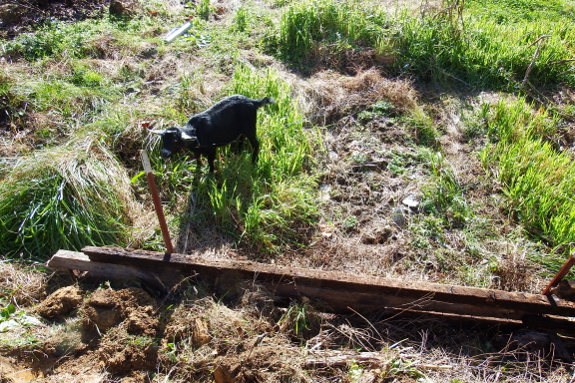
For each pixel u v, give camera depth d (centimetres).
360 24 750
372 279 360
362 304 371
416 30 725
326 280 358
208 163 498
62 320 355
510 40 754
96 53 679
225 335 333
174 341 335
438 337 368
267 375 307
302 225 463
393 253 440
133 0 817
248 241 438
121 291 356
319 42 724
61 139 523
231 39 736
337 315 375
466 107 638
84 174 446
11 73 598
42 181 434
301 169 521
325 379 317
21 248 414
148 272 376
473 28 766
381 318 378
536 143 552
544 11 938
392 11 816
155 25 762
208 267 365
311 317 362
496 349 360
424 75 694
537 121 597
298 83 640
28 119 545
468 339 367
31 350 328
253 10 825
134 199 467
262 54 720
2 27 718
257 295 363
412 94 640
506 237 461
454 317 375
